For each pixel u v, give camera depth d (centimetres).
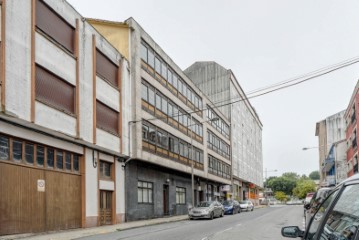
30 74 1742
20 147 1736
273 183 13588
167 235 1714
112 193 2588
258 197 9125
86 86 2252
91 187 2297
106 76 2564
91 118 2288
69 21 2131
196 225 2377
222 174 5550
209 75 6338
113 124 2625
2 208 1577
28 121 1703
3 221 1578
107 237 1697
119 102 2706
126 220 2742
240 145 6888
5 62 1579
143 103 2998
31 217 1756
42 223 1833
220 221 2761
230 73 6156
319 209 471
